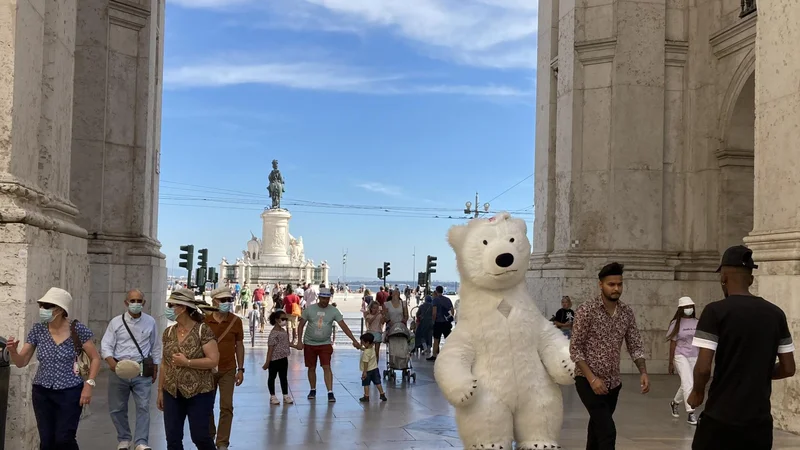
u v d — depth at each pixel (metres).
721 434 4.47
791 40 9.24
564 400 11.38
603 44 15.28
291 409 10.47
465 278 6.23
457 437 8.55
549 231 17.03
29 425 7.24
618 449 7.99
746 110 14.35
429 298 19.67
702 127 15.19
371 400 11.34
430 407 10.69
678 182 15.41
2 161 7.34
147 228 15.74
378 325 14.03
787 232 9.05
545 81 17.84
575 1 15.62
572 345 6.00
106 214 14.93
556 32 17.66
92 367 6.29
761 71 9.77
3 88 7.38
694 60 15.41
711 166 14.95
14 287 7.20
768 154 9.56
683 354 9.58
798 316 8.73
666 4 15.55
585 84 15.52
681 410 10.43
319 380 13.80
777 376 4.65
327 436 8.60
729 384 4.48
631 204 15.02
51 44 8.54
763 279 9.31
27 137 7.81
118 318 7.52
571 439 8.45
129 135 15.32
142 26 15.56
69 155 9.26
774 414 9.01
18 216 7.24
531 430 5.99
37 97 8.09
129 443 7.52
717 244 14.72
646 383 6.12
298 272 56.91
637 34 15.16
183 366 6.23
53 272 8.09
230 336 8.07
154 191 17.03
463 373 5.82
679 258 15.24
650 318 14.71
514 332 6.03
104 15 14.91
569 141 15.60
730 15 14.43
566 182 15.64
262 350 19.64
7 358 6.42
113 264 14.59
